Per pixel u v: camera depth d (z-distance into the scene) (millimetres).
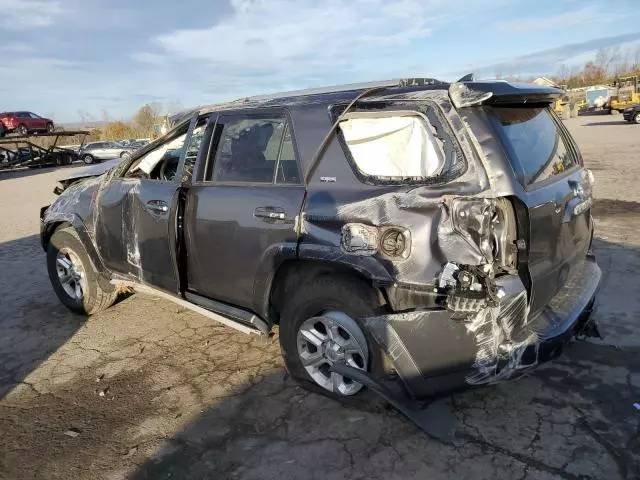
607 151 16641
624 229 6895
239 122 3619
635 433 2863
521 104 3098
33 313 5184
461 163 2676
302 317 3207
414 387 2773
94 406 3457
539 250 2809
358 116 3002
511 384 3391
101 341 4453
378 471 2686
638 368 3500
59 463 2902
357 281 2957
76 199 4801
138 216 4105
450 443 2855
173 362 4012
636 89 47125
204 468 2803
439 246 2627
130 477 2770
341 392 3207
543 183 2939
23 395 3648
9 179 23969
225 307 3664
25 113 32906
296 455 2850
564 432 2900
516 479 2572
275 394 3461
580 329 3383
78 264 4875
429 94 2869
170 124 4758
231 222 3457
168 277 3986
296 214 3119
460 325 2643
